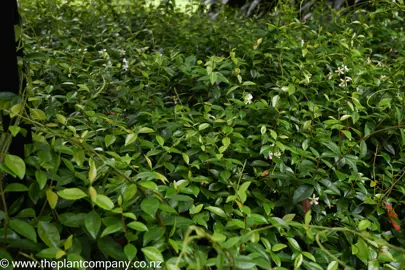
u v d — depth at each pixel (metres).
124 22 4.94
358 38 4.25
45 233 1.62
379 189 2.57
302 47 3.69
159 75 3.38
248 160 2.57
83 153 1.87
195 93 3.31
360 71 3.29
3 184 1.79
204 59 3.89
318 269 1.80
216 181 2.35
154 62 3.35
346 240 2.14
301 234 2.03
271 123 2.86
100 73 3.26
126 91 2.99
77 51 3.68
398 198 2.52
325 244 2.12
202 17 5.61
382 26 4.62
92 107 2.81
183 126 2.70
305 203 2.28
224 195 2.20
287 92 3.01
